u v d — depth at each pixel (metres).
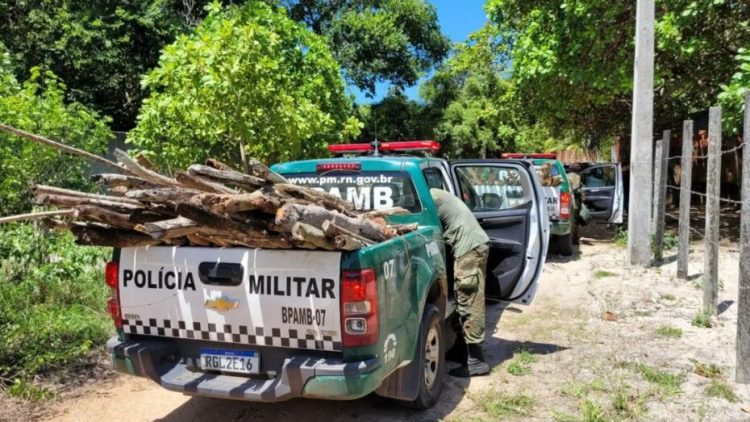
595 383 4.64
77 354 5.09
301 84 9.24
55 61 14.57
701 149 17.86
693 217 15.52
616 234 13.39
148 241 3.50
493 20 13.59
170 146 7.70
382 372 3.40
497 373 5.01
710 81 12.58
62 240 6.31
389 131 23.12
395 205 4.86
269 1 17.88
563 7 10.70
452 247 4.89
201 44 7.32
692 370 4.94
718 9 10.19
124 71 15.83
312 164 5.11
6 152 6.44
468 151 24.95
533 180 5.54
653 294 7.56
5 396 4.45
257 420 4.13
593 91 12.60
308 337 3.33
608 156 26.06
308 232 3.02
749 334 4.59
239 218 3.19
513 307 7.27
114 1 15.77
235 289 3.45
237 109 7.19
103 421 4.14
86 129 7.61
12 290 5.94
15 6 14.41
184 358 3.70
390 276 3.55
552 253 10.77
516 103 14.74
